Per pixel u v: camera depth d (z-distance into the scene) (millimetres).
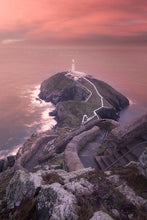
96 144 15469
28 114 129375
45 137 26891
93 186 6121
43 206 5465
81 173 7691
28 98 171375
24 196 6398
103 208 4922
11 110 134375
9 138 90438
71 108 125562
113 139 11328
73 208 4855
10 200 6770
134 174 6309
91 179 6699
